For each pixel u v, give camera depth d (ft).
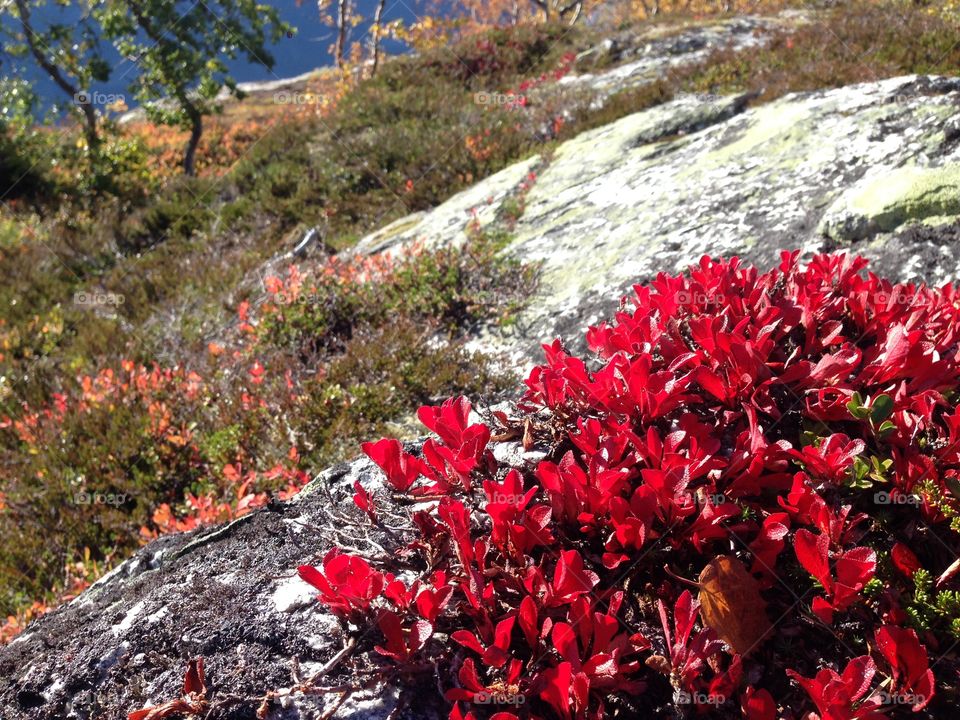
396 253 25.39
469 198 27.94
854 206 14.06
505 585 5.76
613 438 6.31
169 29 61.00
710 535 5.79
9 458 18.80
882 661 5.27
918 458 5.96
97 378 20.45
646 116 27.09
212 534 8.06
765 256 14.71
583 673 4.77
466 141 35.29
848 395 6.63
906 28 30.66
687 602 5.09
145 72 63.57
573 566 5.35
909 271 12.41
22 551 14.35
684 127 24.86
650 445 6.09
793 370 6.81
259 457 15.07
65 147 55.26
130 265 34.42
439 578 5.53
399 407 15.33
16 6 58.59
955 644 5.34
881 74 25.59
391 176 37.24
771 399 6.79
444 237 24.58
